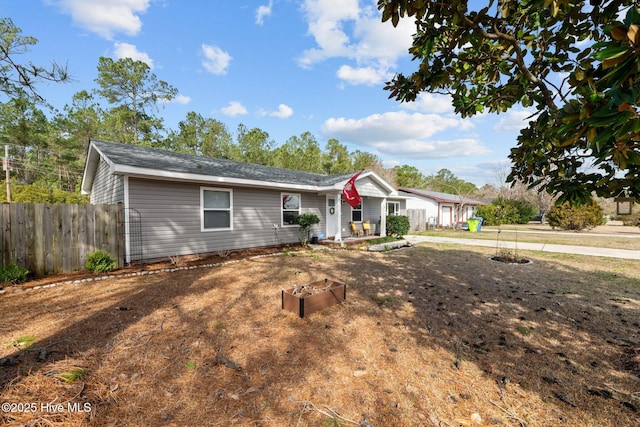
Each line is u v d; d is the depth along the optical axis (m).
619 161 1.21
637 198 1.71
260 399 2.21
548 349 3.02
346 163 37.97
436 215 22.91
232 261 7.54
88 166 9.70
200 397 2.22
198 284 5.27
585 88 1.65
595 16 1.61
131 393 2.22
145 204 7.11
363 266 7.09
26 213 5.47
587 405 2.16
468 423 1.99
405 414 2.08
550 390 2.34
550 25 2.04
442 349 3.01
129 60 25.28
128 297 4.46
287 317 3.78
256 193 9.64
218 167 9.20
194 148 27.45
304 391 2.31
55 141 23.42
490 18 1.94
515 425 1.97
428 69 2.35
